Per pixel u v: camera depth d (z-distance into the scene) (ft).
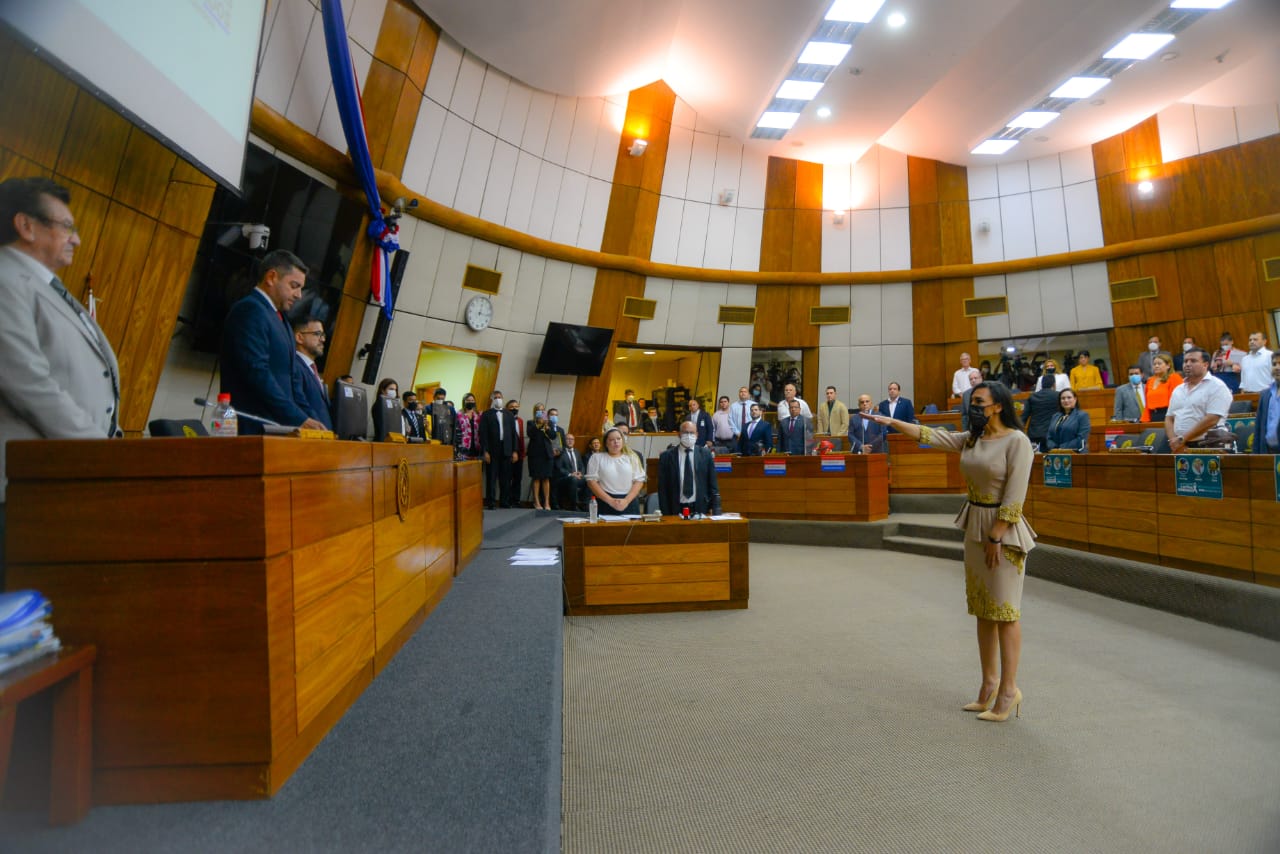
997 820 6.81
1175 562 15.93
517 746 5.41
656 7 30.01
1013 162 42.34
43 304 5.67
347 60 22.12
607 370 39.29
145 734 4.47
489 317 34.09
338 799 4.50
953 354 42.78
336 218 23.77
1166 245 37.91
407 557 8.82
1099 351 46.88
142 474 4.56
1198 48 31.14
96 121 13.57
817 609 16.42
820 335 43.34
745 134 39.99
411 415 24.63
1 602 4.03
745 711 9.83
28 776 4.17
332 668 5.88
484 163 32.58
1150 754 8.29
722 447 34.81
